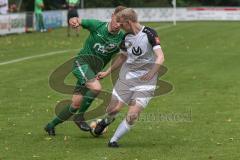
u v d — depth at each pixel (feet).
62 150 61.00
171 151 60.75
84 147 62.34
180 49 178.70
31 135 68.33
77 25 65.10
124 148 61.93
